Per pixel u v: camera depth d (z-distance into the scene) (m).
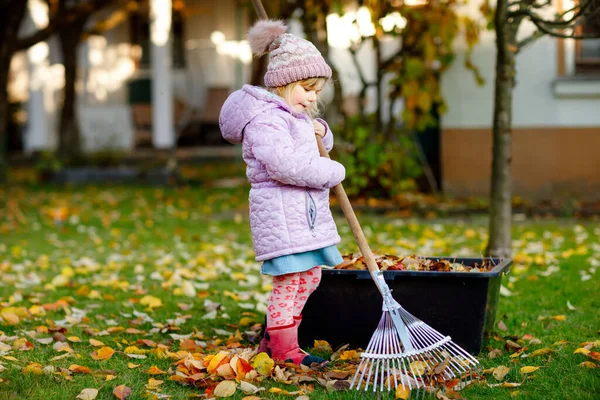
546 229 7.45
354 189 9.11
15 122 20.86
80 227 8.40
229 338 3.71
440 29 8.29
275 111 3.15
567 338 3.65
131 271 5.88
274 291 3.28
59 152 14.22
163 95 16.22
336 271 3.43
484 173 9.10
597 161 8.82
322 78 3.25
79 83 18.39
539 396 2.83
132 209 9.84
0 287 5.29
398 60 9.15
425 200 9.05
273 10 9.06
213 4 17.66
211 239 7.40
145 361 3.38
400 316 3.15
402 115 8.84
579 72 8.94
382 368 2.95
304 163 3.07
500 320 3.99
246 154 3.21
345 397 2.87
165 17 15.97
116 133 15.70
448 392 2.83
